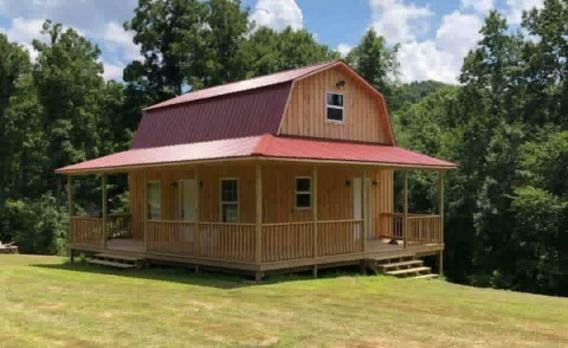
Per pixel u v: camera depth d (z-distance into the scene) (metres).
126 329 9.07
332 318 10.09
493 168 28.42
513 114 30.12
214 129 19.78
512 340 8.74
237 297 12.25
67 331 8.93
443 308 11.43
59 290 13.12
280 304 11.44
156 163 16.48
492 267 27.72
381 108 21.36
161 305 11.18
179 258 16.66
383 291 13.76
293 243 15.39
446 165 19.89
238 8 39.91
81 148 36.72
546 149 25.38
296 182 18.50
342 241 16.72
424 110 42.75
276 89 18.42
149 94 38.53
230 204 18.52
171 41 38.78
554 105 28.89
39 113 36.41
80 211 37.09
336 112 19.70
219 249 15.54
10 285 13.93
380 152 19.11
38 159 36.62
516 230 26.42
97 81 38.22
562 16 29.20
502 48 31.19
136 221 22.47
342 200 19.92
